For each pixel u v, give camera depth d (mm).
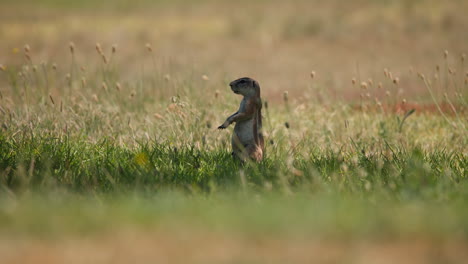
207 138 32875
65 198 20422
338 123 38062
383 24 84625
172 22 96875
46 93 42375
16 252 14656
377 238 15562
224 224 16375
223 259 14250
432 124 39531
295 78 64562
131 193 21922
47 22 97062
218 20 97250
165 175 25078
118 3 115750
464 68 66000
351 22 87812
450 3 93250
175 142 32125
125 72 64000
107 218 16906
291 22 89312
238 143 28188
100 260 14266
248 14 99375
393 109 41000
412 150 30203
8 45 78375
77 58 71500
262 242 15281
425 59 71250
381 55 73750
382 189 22219
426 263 14203
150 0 120438
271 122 38812
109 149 30641
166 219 16938
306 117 37906
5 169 26047
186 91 39656
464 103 39469
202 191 22453
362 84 39656
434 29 81938
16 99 41219
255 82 27938
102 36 82062
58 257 14414
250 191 22297
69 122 34750
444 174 25625
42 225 16266
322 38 81312
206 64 68562
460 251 14828
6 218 16734
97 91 42031
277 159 28641
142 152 28281
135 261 14188
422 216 16969
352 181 24453
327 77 62656
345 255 14516
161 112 38031
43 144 29656
